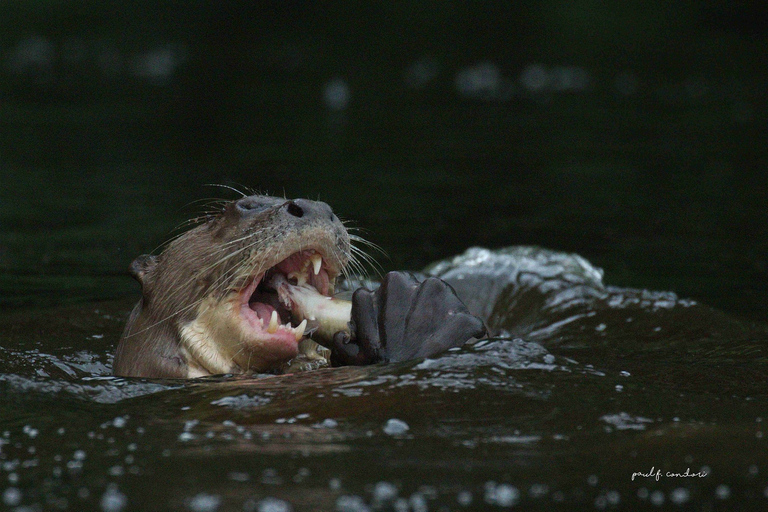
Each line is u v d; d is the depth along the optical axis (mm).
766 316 14594
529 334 13477
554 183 27688
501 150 34031
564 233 21359
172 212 23406
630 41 62750
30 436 7824
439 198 25266
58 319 14797
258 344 10680
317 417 8031
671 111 44094
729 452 7059
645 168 30109
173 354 11094
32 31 67375
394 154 32938
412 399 8227
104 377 10273
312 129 39125
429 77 56469
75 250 20078
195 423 8070
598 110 44750
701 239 20812
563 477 6664
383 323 10055
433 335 9906
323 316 10820
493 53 61312
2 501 6355
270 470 6785
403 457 7035
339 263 11156
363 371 9312
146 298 11797
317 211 10961
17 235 21359
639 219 22891
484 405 8078
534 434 7492
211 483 6555
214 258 11117
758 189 26469
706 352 11422
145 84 52969
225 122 40875
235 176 27875
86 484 6617
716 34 63781
